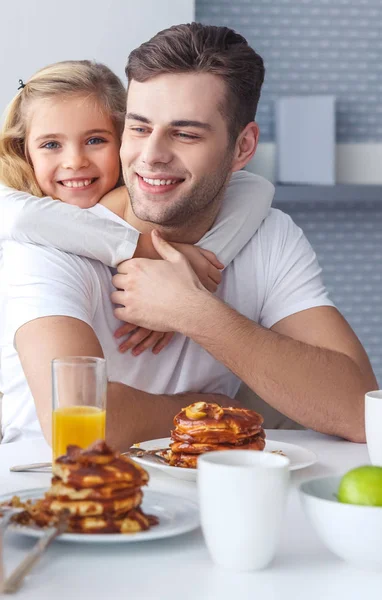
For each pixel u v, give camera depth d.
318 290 1.80
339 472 1.23
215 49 1.58
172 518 0.93
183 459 1.18
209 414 1.20
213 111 1.60
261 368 1.47
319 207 4.31
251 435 1.20
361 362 1.67
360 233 4.34
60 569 0.82
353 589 0.79
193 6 3.51
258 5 4.20
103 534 0.86
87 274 1.62
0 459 1.27
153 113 1.57
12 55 3.40
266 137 4.25
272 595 0.77
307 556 0.87
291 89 4.27
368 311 4.36
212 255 1.70
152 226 1.71
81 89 1.86
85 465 0.88
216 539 0.82
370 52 4.30
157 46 1.56
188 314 1.54
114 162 1.89
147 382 1.71
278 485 0.82
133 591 0.77
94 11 3.43
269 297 1.82
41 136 1.85
